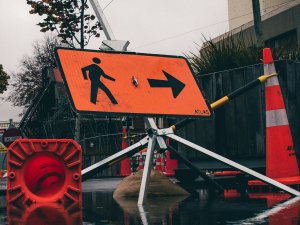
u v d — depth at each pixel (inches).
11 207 162.1
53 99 868.6
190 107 189.2
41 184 182.4
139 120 831.1
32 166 180.9
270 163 213.0
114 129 797.9
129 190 206.4
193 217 125.8
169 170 455.5
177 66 196.9
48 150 170.6
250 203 157.1
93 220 126.1
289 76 236.4
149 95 185.3
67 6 693.9
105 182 409.7
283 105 213.9
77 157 173.0
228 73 258.5
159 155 482.3
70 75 177.8
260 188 215.0
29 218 133.2
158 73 191.8
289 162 210.8
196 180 298.5
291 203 152.4
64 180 179.0
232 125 254.7
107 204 172.4
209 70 315.6
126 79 185.5
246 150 248.4
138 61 191.6
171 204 162.7
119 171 626.8
